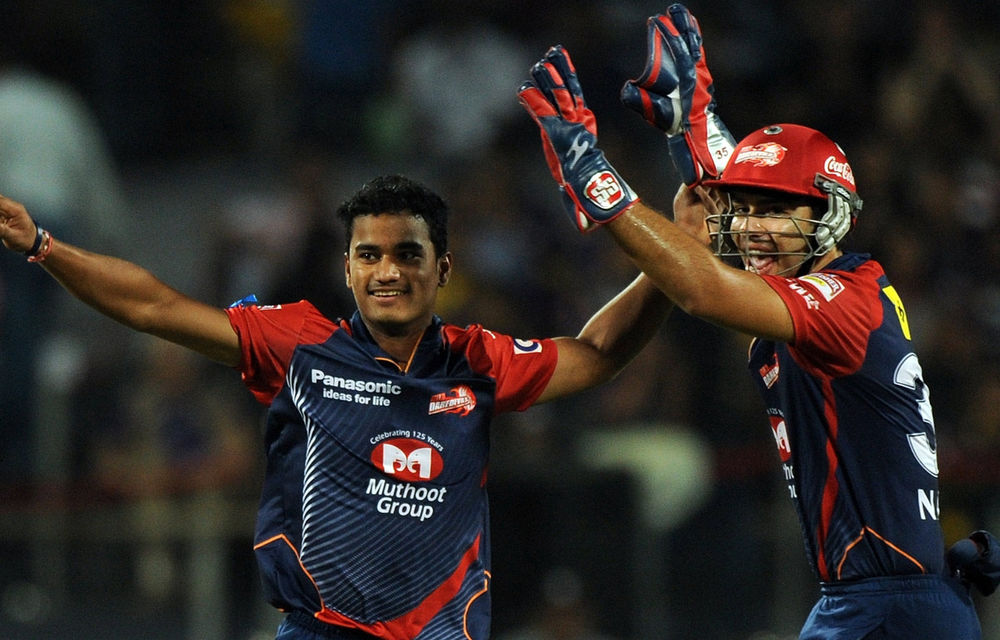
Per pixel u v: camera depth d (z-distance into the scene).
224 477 28.78
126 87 41.09
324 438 14.77
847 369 14.45
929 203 35.81
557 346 15.67
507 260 35.69
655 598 28.22
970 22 39.81
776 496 28.36
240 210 38.03
